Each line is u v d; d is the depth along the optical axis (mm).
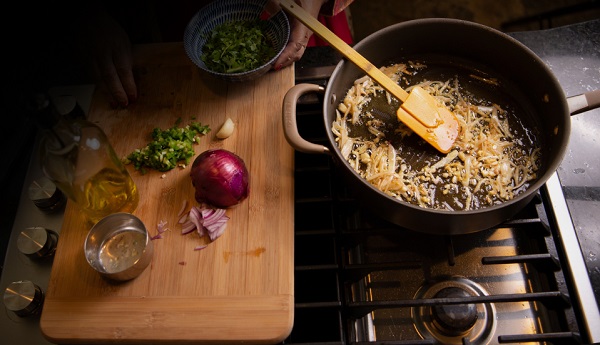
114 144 1073
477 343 908
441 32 1049
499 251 976
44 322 904
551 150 938
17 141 1103
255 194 998
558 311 867
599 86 1070
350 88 1098
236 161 973
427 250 986
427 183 986
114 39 1129
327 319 960
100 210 975
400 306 861
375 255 990
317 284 989
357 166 1018
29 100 779
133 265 897
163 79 1139
